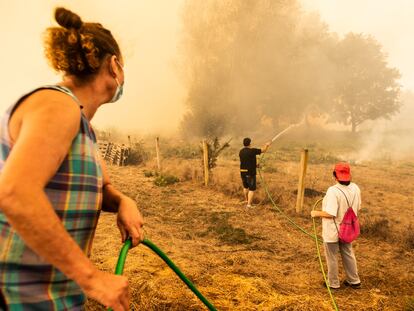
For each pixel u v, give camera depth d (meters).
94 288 1.03
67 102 1.08
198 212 9.07
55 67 1.25
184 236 7.25
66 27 1.21
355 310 4.61
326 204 5.03
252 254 6.36
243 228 7.87
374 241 7.30
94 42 1.22
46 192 1.07
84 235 1.20
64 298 1.14
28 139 0.96
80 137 1.12
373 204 11.07
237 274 5.46
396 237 7.33
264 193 10.65
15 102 1.07
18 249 1.04
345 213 5.00
